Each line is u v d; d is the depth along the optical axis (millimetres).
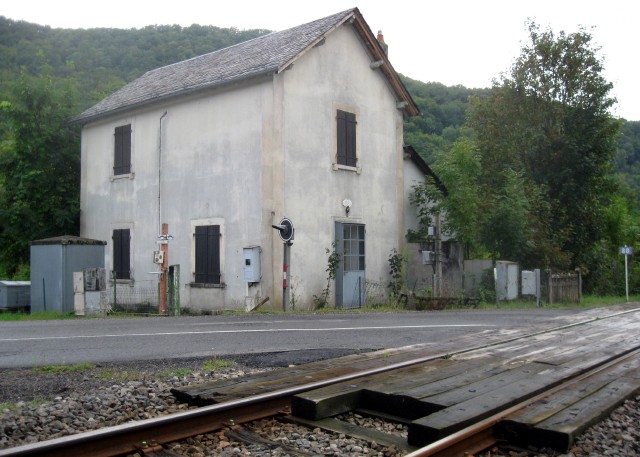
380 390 5879
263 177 17547
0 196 24328
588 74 30047
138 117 21516
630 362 7723
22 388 6684
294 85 18094
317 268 18469
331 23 19047
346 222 19344
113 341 10070
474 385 6133
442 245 22859
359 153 20016
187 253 19609
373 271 20219
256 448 4773
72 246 18531
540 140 29406
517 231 22969
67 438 4352
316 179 18594
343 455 4633
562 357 7871
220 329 11742
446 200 22062
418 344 9258
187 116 19844
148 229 20984
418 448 4773
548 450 4695
